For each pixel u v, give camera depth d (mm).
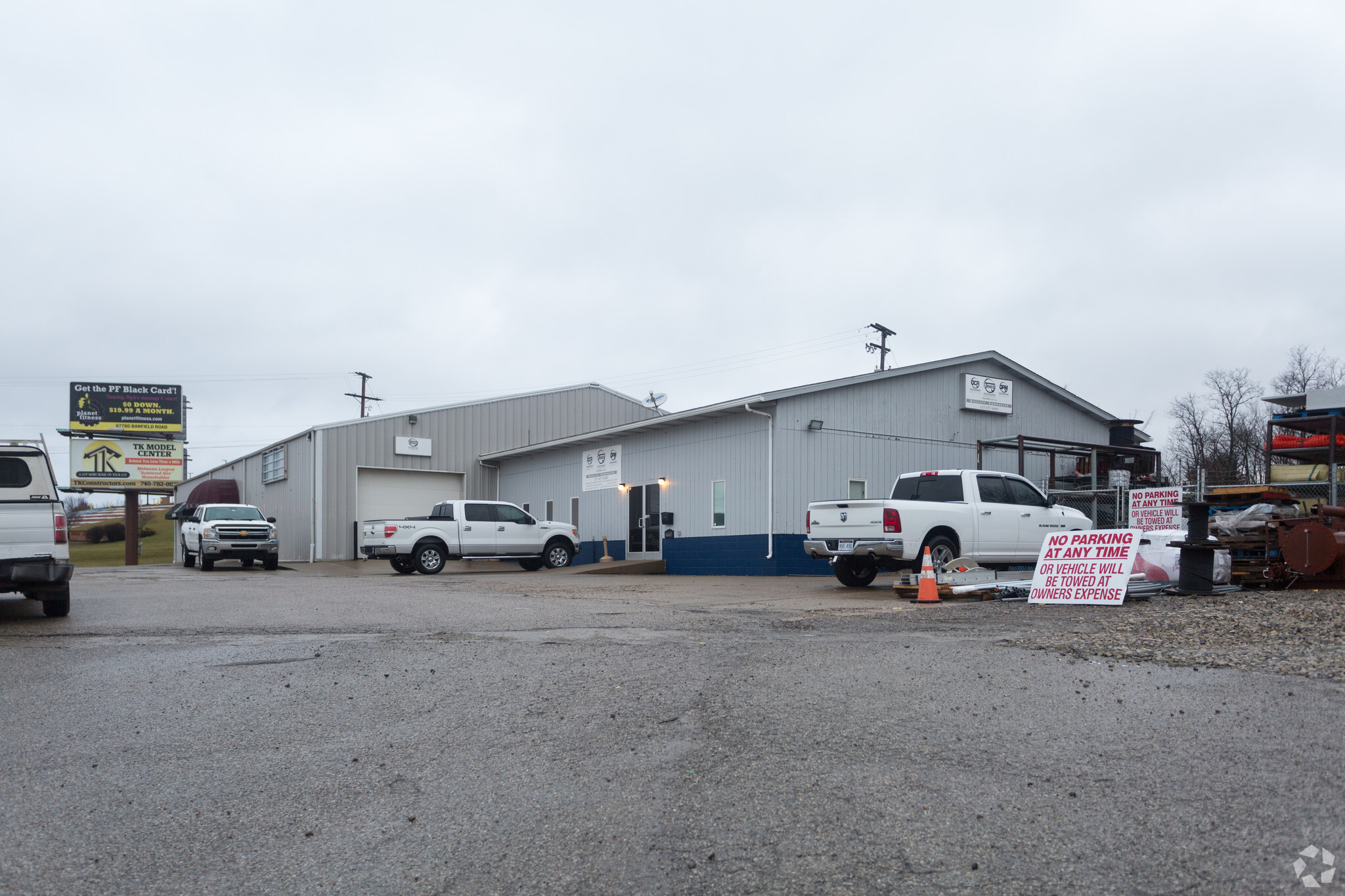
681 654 6492
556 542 22469
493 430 29984
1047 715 4414
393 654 6816
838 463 19750
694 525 21141
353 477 27188
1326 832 2838
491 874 2734
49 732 4520
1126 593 9438
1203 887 2514
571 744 4109
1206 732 4004
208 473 41312
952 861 2729
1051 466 21797
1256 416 37594
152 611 10406
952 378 21906
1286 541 10383
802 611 9875
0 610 10516
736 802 3283
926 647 6641
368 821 3203
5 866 2850
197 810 3344
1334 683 4953
